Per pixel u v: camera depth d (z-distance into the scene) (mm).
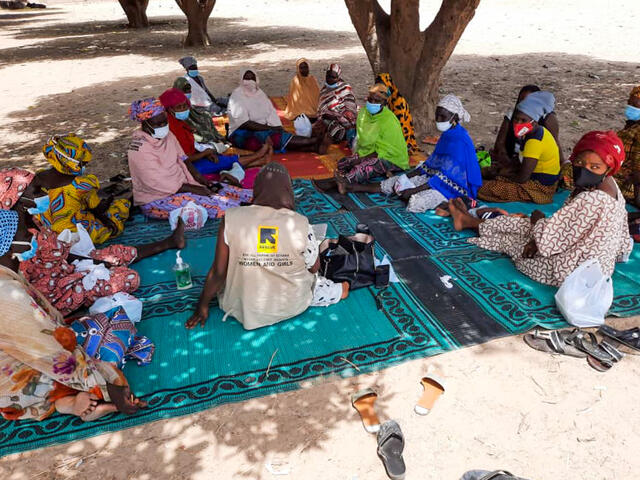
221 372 3266
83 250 4242
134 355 3322
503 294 3977
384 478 2592
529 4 24641
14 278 2797
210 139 7047
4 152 7543
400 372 3254
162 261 4551
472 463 2652
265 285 3529
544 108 5102
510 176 5707
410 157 6855
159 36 19953
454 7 6953
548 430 2824
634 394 3043
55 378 2715
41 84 12312
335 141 7418
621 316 3672
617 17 19797
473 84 10711
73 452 2746
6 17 29203
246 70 7152
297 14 25219
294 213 3461
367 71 12508
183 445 2785
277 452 2742
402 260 4512
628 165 5246
